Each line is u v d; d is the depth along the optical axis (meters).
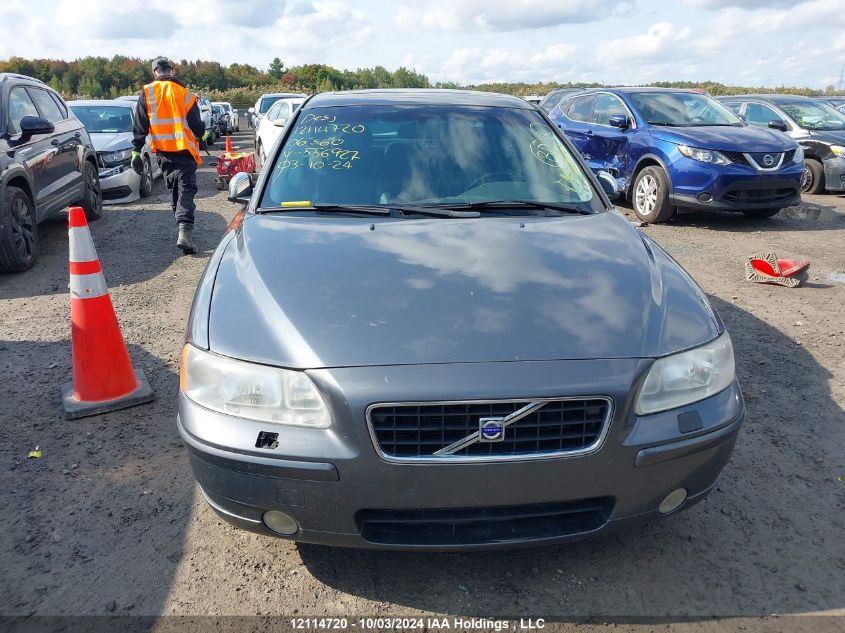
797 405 3.56
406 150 3.34
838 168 10.43
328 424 1.96
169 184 6.66
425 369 1.95
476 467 1.92
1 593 2.21
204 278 2.60
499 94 4.02
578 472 1.97
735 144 7.79
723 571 2.33
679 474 2.09
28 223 6.17
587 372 1.98
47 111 7.16
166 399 3.62
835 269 6.28
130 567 2.35
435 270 2.40
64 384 3.79
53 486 2.82
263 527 2.09
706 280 5.86
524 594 2.23
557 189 3.26
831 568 2.35
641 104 8.89
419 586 2.26
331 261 2.47
